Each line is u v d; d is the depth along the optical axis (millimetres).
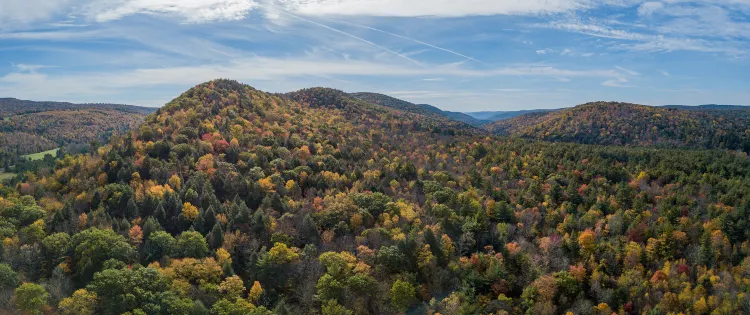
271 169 152375
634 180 161250
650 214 130750
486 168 182125
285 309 84188
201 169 142125
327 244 109625
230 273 95000
